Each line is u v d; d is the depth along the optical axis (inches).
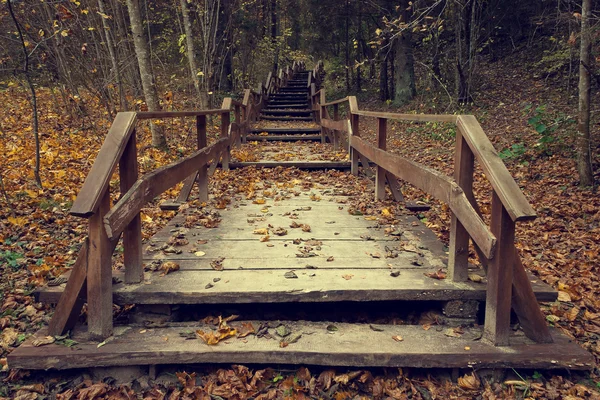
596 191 276.4
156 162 324.2
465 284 127.0
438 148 445.1
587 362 109.8
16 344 121.7
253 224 190.2
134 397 106.8
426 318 129.6
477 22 614.5
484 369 112.3
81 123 410.6
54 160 298.0
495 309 111.9
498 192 101.5
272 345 113.1
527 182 311.1
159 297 122.3
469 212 111.9
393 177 226.2
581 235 214.2
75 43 420.5
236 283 128.9
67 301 114.1
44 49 386.0
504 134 442.0
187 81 622.8
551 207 256.5
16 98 495.2
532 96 554.9
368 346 112.7
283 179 290.8
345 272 137.3
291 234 175.9
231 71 772.6
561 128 388.8
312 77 824.9
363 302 139.3
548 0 570.6
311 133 500.7
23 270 163.2
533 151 362.3
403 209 213.6
